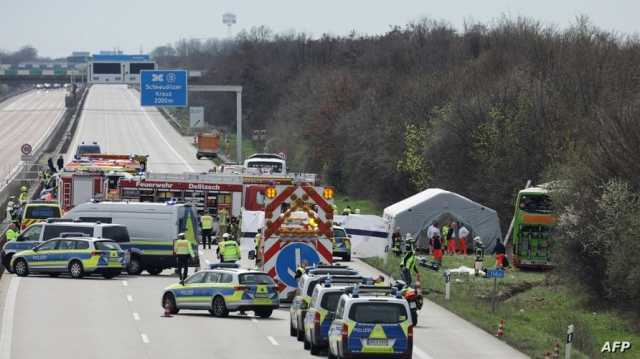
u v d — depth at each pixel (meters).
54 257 169.62
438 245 185.88
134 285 162.62
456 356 106.06
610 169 166.50
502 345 113.56
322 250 134.75
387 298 93.06
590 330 139.00
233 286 130.25
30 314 131.00
